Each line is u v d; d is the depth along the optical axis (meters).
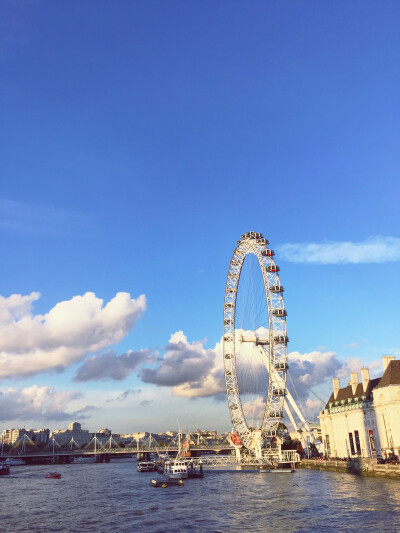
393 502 106.06
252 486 153.88
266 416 199.62
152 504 127.81
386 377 173.50
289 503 115.25
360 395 197.75
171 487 167.88
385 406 171.00
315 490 132.50
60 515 115.31
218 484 166.62
